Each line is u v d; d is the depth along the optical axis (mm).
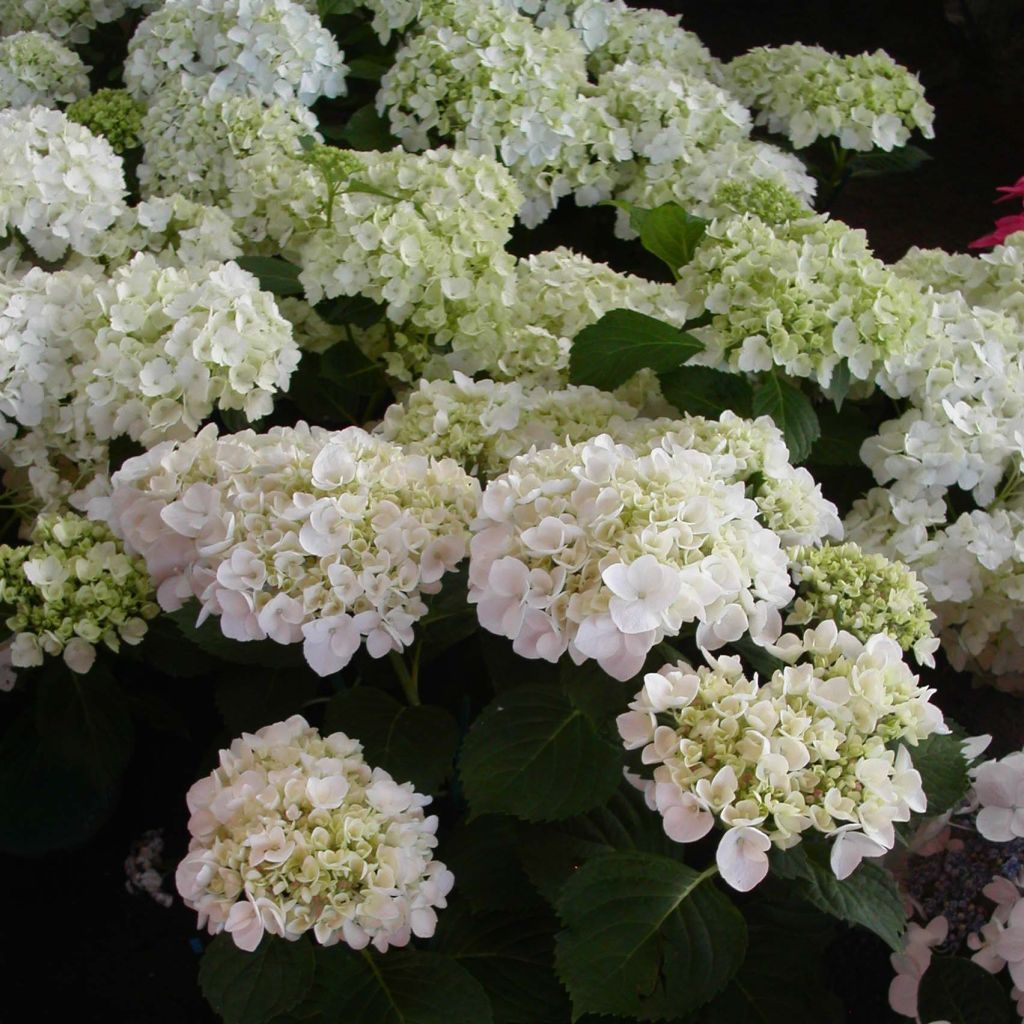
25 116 1213
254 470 811
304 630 766
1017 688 1147
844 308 970
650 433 957
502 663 870
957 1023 796
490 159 1175
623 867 730
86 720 961
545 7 1583
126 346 967
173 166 1334
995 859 838
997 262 1183
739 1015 817
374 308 1111
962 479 1023
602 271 1149
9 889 1074
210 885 710
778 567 771
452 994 765
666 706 693
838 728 708
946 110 2314
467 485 824
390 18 1452
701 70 1650
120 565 886
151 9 1739
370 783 760
